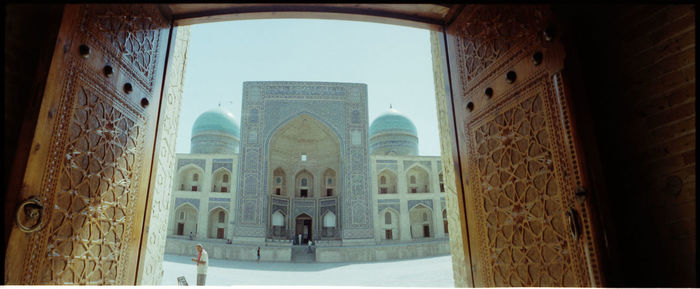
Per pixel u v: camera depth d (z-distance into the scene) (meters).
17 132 1.77
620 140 1.88
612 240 1.65
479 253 2.51
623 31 1.96
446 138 4.18
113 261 2.22
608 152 1.90
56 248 1.79
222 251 18.33
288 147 25.44
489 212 2.43
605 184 1.72
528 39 2.20
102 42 2.13
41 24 1.97
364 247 18.80
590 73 2.05
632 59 1.89
